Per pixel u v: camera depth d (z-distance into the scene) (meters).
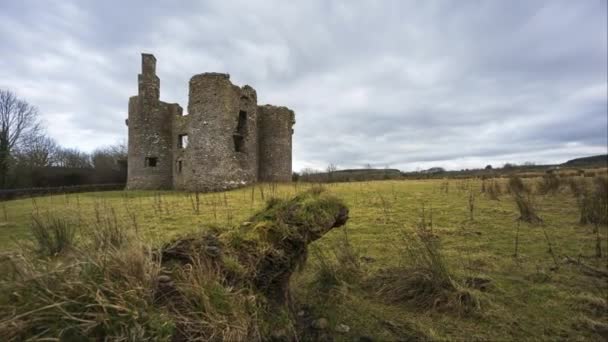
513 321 2.76
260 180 22.19
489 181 16.12
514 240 5.36
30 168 29.97
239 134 19.05
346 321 2.74
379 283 3.53
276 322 2.37
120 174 33.56
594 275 3.76
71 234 4.20
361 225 6.67
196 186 17.52
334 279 3.47
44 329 1.64
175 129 20.88
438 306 3.00
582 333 2.57
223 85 17.80
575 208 8.34
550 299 3.16
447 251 4.75
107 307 1.75
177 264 2.32
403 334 2.57
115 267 2.02
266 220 2.80
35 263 2.10
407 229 6.14
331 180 24.34
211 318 1.96
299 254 2.81
